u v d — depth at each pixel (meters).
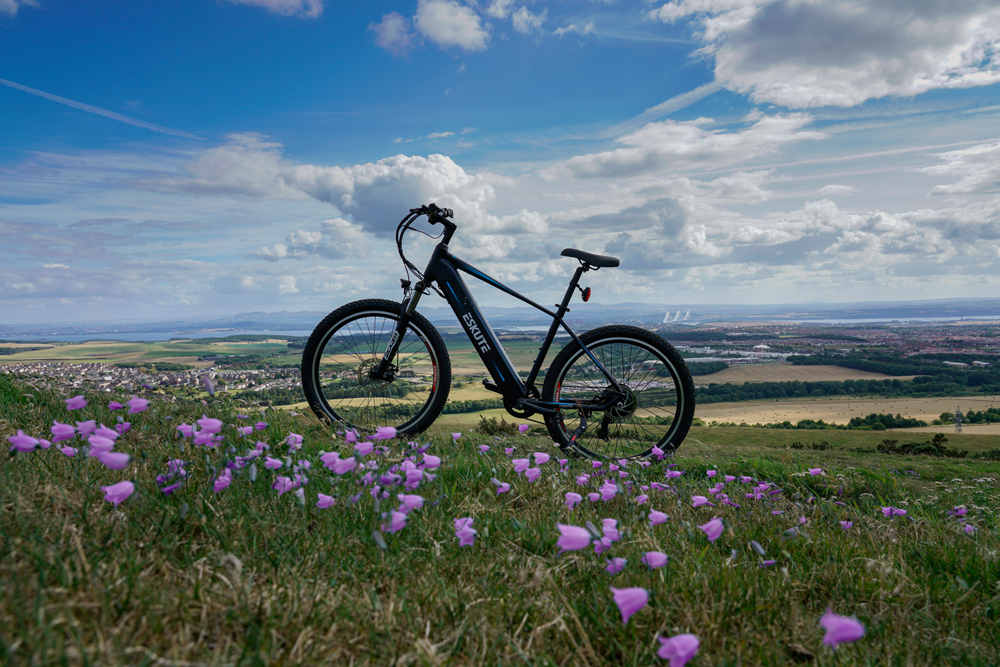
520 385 3.90
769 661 1.41
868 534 2.70
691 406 3.96
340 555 1.72
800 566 2.11
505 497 2.68
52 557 1.32
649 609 1.56
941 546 2.58
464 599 1.55
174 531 1.66
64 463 2.08
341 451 3.00
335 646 1.25
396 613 1.44
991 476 5.25
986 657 1.61
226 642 1.18
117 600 1.23
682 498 2.92
